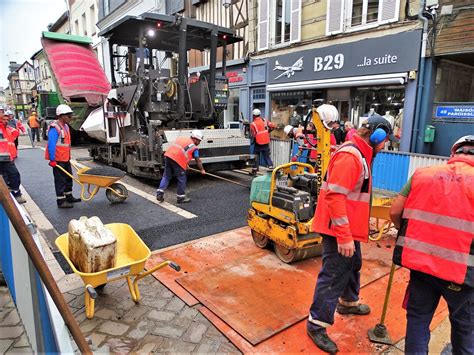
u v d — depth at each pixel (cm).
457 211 177
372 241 429
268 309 277
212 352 232
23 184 726
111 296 297
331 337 248
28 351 234
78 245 269
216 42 761
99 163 980
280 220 355
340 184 217
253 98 1123
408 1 682
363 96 811
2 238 250
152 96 718
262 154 823
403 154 639
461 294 180
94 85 1170
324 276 236
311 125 577
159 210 550
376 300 295
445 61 689
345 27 816
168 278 329
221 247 403
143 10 1595
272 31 1014
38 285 170
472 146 192
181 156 571
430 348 236
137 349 233
